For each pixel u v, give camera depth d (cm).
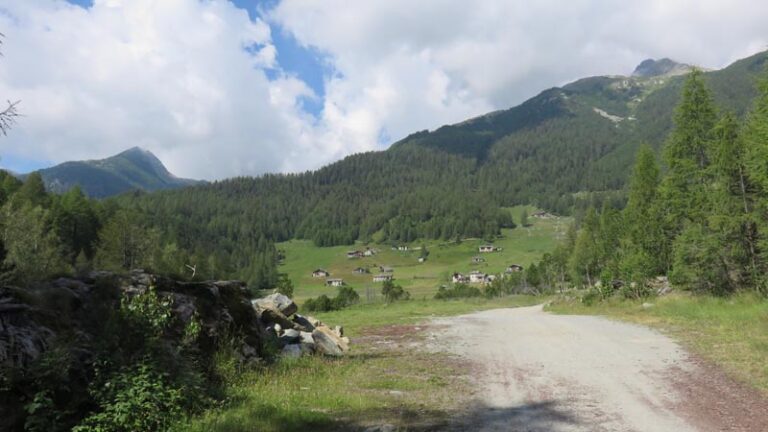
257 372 1199
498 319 2970
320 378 1202
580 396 1006
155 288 1135
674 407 907
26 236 4338
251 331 1379
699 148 3103
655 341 1691
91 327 901
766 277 2572
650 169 3647
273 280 16088
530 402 970
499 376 1235
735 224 2642
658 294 3316
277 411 863
